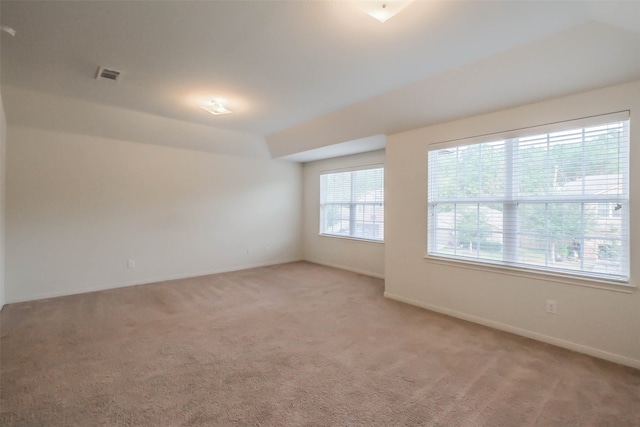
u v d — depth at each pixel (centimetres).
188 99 353
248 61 259
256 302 388
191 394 198
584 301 256
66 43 231
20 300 383
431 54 246
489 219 319
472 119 323
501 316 305
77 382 210
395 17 196
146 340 277
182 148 511
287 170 651
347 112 392
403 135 389
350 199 577
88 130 417
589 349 253
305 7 187
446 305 349
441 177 357
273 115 414
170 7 187
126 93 334
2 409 181
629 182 235
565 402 192
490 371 228
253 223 602
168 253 500
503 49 238
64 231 412
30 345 265
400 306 374
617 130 243
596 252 255
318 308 366
